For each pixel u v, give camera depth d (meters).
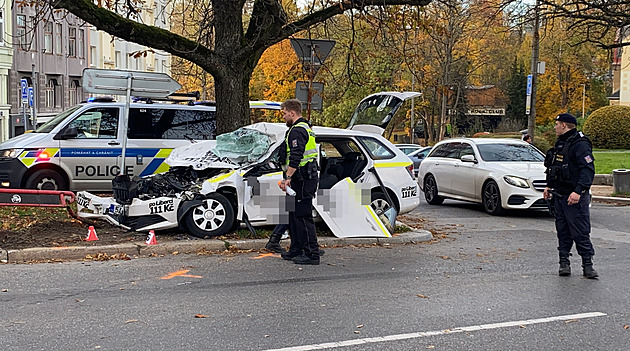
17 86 37.97
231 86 11.23
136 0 13.40
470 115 63.50
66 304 6.52
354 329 5.83
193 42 10.95
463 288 7.50
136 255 8.95
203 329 5.76
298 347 5.31
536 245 10.65
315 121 40.84
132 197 9.90
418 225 12.73
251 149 9.98
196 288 7.25
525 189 14.38
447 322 6.11
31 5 12.18
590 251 8.17
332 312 6.37
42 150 13.50
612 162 30.70
